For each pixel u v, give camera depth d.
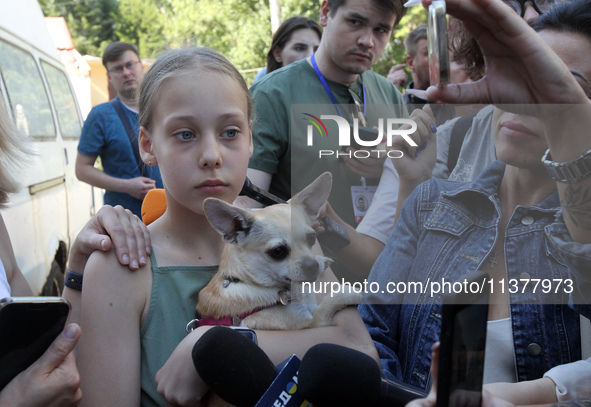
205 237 1.67
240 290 1.51
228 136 1.55
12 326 1.13
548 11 1.55
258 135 2.76
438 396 0.85
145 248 1.55
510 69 1.25
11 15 4.73
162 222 1.68
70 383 1.25
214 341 1.11
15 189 2.04
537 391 1.21
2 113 2.01
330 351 1.07
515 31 1.18
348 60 2.79
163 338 1.49
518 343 1.27
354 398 1.05
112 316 1.44
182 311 1.54
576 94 1.18
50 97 5.48
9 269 1.89
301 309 1.46
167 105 1.51
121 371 1.40
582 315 1.19
